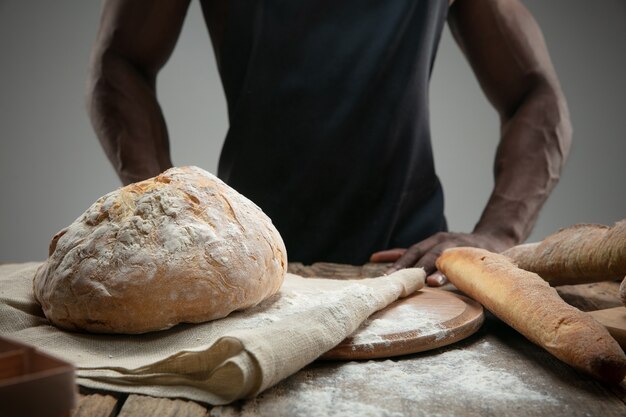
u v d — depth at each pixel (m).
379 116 2.11
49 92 4.33
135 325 1.06
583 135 4.32
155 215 1.13
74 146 4.43
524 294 1.12
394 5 2.09
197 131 4.40
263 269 1.17
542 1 4.20
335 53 2.08
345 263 2.17
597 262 1.26
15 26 4.25
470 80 4.43
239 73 2.17
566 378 0.98
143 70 2.25
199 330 1.08
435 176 2.29
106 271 1.07
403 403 0.88
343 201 2.15
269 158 2.12
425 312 1.25
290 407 0.86
